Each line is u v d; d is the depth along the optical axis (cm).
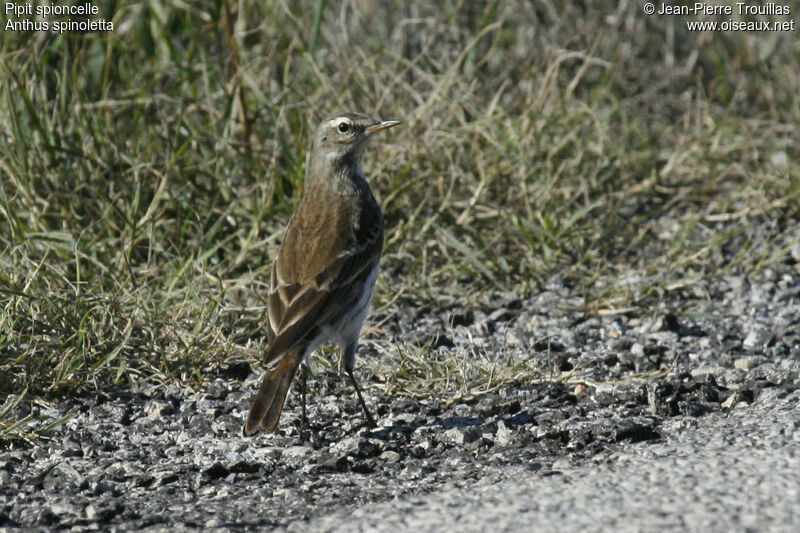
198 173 1374
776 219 1423
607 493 721
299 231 968
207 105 1423
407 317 1203
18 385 966
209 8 1580
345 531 693
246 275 1208
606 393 973
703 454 791
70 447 876
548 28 1722
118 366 1012
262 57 1502
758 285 1287
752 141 1564
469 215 1377
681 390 966
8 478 818
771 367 1037
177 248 1256
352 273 943
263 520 730
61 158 1316
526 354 1089
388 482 805
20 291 1035
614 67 1683
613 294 1245
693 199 1491
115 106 1447
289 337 880
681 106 1706
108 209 1227
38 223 1241
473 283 1275
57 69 1454
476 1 1705
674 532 654
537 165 1441
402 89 1548
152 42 1595
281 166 1397
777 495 702
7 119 1320
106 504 763
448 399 978
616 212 1423
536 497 723
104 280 1148
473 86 1485
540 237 1338
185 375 1016
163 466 840
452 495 744
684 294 1266
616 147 1530
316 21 1502
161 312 1084
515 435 887
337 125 1017
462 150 1392
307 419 944
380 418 948
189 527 724
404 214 1366
